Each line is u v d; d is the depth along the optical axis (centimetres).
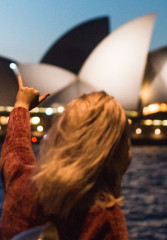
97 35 6825
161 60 6725
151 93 6875
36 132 7750
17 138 135
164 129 8275
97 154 117
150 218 2116
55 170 114
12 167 125
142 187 3325
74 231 117
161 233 1806
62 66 6919
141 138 8256
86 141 117
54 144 119
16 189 121
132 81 6272
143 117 8281
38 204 116
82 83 6550
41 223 117
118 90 6375
